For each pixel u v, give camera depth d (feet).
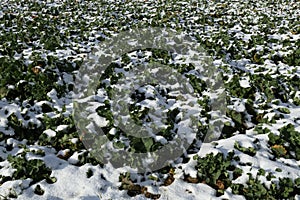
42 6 41.65
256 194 11.87
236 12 41.32
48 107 17.04
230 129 16.26
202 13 39.86
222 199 11.82
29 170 12.60
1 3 42.98
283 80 21.08
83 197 11.67
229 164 13.19
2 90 17.76
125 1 47.16
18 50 24.17
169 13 39.24
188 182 12.83
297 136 14.92
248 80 20.40
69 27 32.86
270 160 13.70
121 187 12.37
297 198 11.97
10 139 14.56
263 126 16.12
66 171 12.90
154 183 12.62
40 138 14.79
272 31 32.48
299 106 18.66
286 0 48.44
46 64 21.54
